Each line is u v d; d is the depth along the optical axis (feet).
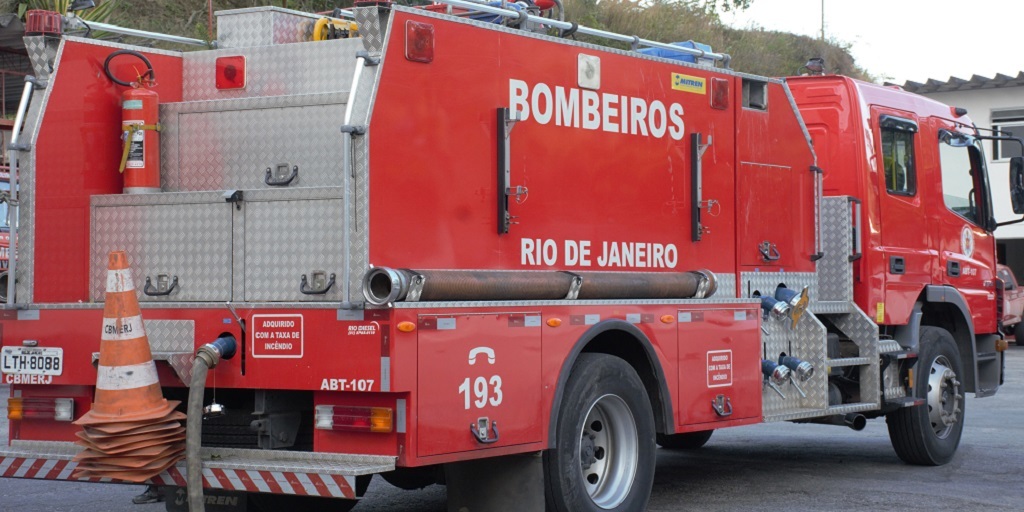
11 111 68.28
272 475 17.31
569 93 21.50
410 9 18.37
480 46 19.70
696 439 34.24
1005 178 91.71
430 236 18.56
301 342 17.84
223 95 21.03
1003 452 33.94
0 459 19.43
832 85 30.68
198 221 18.90
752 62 94.48
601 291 21.35
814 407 26.94
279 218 18.19
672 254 23.76
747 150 26.00
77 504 25.72
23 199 20.10
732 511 24.57
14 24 60.49
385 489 27.96
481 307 18.65
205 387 18.61
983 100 94.17
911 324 31.17
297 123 19.20
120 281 18.15
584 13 78.95
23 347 19.99
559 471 20.22
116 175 20.90
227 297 18.61
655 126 23.48
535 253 20.61
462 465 20.24
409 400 17.37
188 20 68.74
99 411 18.06
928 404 31.22
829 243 29.50
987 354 34.94
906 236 31.50
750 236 26.02
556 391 20.13
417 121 18.43
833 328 29.68
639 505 21.90
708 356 23.84
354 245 17.44
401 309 17.22
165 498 19.75
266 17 21.63
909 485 28.04
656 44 24.45
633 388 21.93
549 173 20.95
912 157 32.19
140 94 20.40
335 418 17.63
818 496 26.43
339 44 19.92
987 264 35.09
